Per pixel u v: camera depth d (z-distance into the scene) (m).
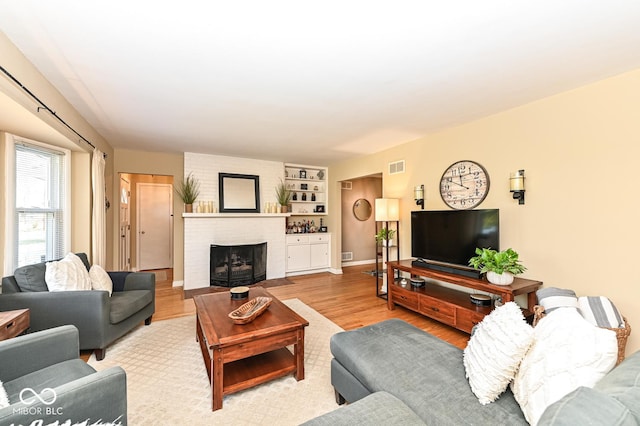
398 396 1.32
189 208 4.79
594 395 0.77
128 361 2.37
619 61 2.00
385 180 4.64
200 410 1.77
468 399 1.25
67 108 2.65
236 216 5.21
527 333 1.16
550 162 2.60
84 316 2.35
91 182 3.43
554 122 2.57
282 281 5.32
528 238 2.77
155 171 4.88
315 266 6.10
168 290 4.73
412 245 3.80
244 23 1.57
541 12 1.48
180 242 5.07
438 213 3.44
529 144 2.75
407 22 1.57
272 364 2.16
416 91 2.48
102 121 3.23
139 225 6.38
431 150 3.80
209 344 1.76
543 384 1.05
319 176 6.50
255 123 3.32
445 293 3.36
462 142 3.40
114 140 4.08
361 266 6.97
